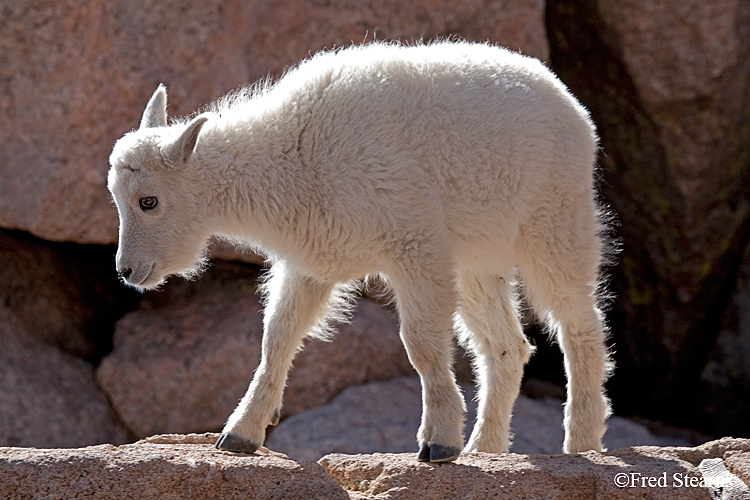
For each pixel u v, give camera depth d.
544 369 22.97
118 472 8.23
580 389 10.84
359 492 9.06
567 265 10.59
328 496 8.38
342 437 16.98
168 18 18.19
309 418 17.69
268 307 10.34
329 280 10.16
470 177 9.89
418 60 10.25
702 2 20.00
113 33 18.02
